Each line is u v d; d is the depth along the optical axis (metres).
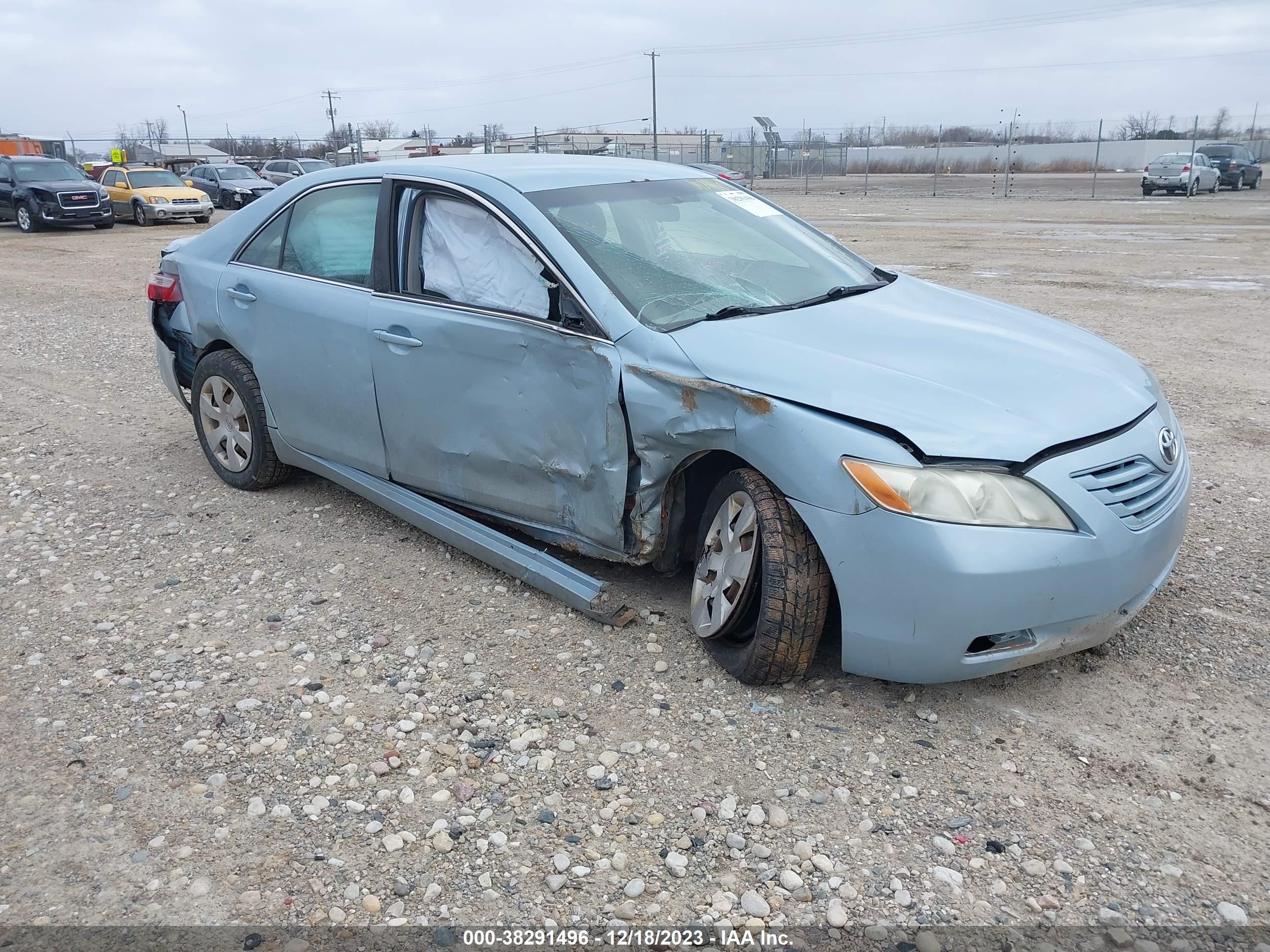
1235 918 2.36
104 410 7.14
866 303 3.89
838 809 2.77
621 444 3.50
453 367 3.98
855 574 2.96
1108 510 2.96
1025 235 18.56
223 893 2.52
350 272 4.47
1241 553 4.34
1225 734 3.06
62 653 3.73
